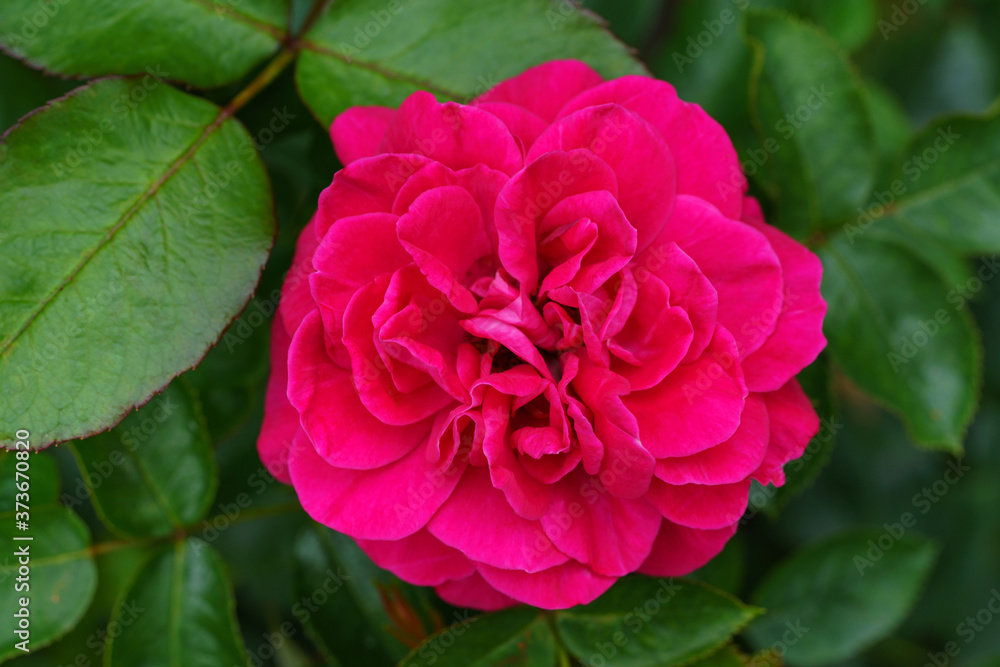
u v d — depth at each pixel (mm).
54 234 352
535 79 359
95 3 357
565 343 358
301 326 346
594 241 350
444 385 350
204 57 364
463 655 367
